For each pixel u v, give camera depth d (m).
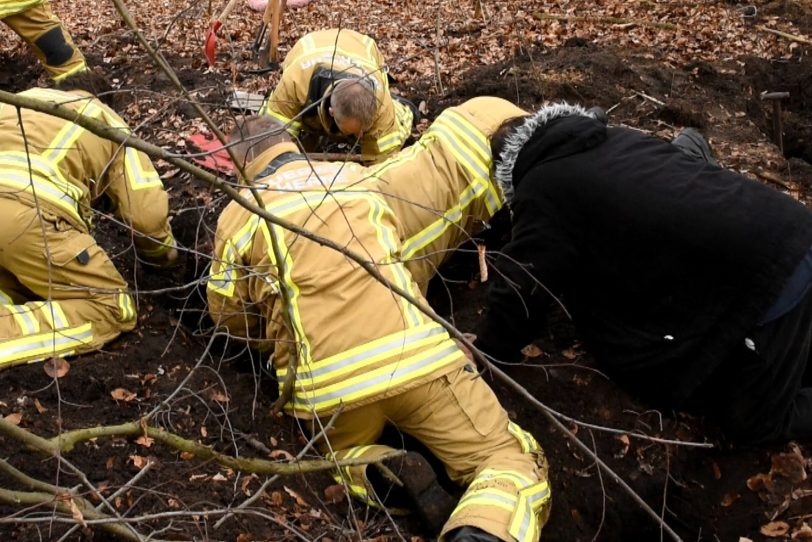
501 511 2.83
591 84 5.80
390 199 3.64
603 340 3.38
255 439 3.21
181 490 2.92
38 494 2.30
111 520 2.28
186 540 2.72
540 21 8.31
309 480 3.18
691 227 2.98
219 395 3.40
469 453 3.12
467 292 4.25
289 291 3.11
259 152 3.41
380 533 3.10
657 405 3.67
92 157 3.52
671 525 3.56
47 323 3.33
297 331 3.08
